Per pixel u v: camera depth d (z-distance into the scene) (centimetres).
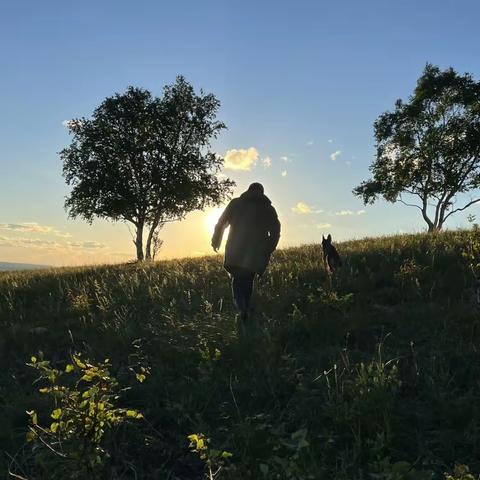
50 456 363
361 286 794
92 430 341
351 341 580
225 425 421
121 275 1123
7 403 482
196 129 4153
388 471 304
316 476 319
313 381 469
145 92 4131
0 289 1159
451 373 475
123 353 613
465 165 3994
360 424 375
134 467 371
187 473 368
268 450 358
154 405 466
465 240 1073
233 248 718
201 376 505
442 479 331
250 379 488
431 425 395
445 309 635
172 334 641
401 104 4162
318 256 1206
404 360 507
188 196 4038
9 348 677
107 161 3988
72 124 4044
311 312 662
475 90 3859
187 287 948
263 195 750
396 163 4166
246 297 719
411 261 880
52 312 860
